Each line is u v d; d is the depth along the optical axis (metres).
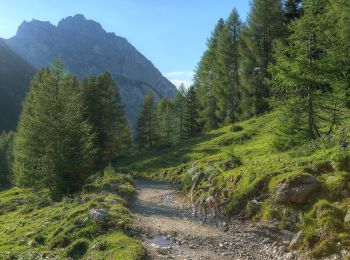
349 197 15.52
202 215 21.16
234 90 68.94
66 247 16.05
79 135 34.38
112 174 43.06
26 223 22.31
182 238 17.03
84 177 33.78
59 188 32.56
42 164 33.25
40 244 17.20
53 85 37.31
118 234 16.50
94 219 17.84
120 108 72.12
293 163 19.84
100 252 14.75
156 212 23.22
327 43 25.70
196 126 84.69
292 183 17.23
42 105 36.12
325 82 25.16
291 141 26.86
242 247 15.72
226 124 69.50
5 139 98.62
